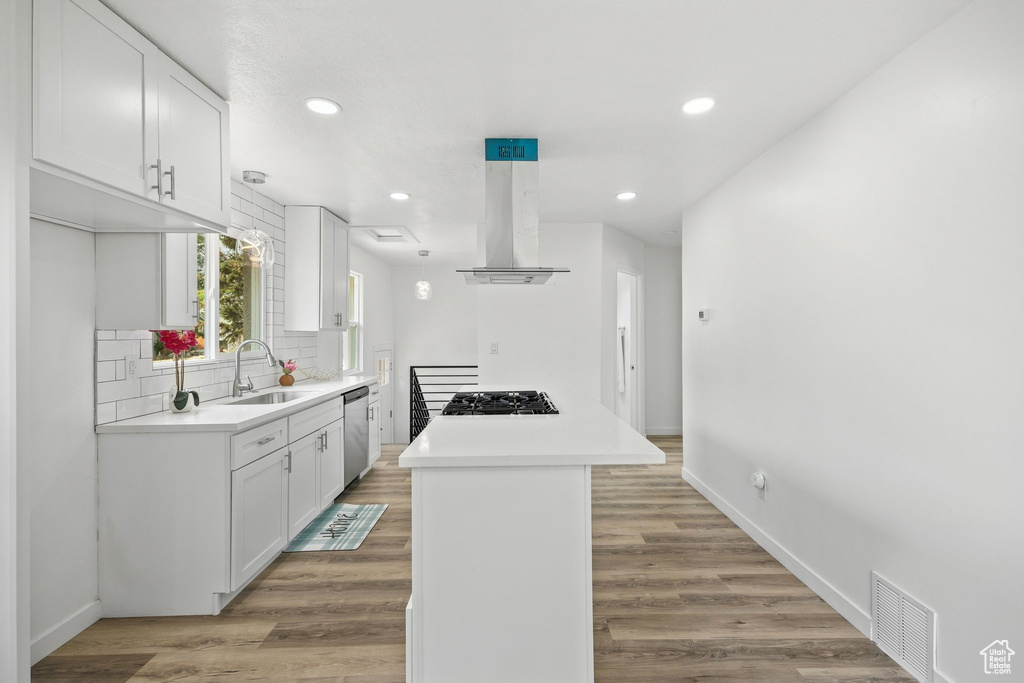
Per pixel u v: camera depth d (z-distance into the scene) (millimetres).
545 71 2248
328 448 3906
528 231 3016
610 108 2607
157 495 2486
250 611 2521
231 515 2502
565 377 5242
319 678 2018
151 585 2482
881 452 2205
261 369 4043
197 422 2520
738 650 2189
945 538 1883
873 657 2145
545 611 1885
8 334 1521
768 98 2494
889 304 2154
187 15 1844
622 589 2729
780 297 3029
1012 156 1636
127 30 1868
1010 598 1649
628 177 3729
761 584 2781
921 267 1989
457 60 2158
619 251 5730
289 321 4457
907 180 2059
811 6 1800
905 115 2068
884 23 1895
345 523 3711
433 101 2527
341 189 3971
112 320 2488
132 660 2135
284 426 3115
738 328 3611
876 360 2232
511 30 1948
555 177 3742
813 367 2699
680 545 3318
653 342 6895
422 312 9383
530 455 1836
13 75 1490
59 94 1605
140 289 2490
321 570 2973
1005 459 1665
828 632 2322
